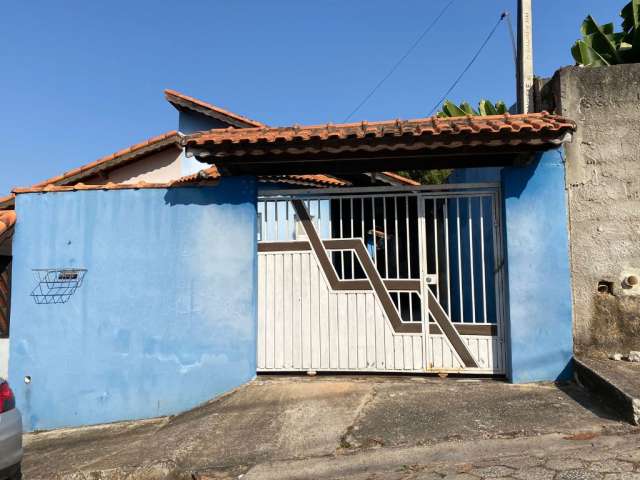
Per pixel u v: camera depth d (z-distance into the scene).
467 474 3.63
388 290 6.02
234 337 6.04
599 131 5.68
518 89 8.03
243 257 6.10
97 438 5.55
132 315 6.23
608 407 4.57
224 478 4.02
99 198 6.41
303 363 6.09
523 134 5.04
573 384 5.33
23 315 6.39
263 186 7.65
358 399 5.19
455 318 7.57
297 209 6.26
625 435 4.04
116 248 6.32
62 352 6.30
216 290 6.11
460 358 5.81
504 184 5.70
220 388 6.01
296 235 6.23
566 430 4.12
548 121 5.16
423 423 4.48
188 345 6.11
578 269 5.62
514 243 5.62
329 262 6.14
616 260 5.56
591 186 5.65
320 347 6.08
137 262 6.27
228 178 6.22
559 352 5.48
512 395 5.05
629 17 7.80
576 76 5.77
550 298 5.55
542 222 5.62
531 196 5.66
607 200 5.62
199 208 6.23
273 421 4.84
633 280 5.49
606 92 5.71
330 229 6.19
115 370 6.20
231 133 5.70
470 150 5.31
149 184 6.34
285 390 5.62
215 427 4.89
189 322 6.12
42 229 6.46
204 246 6.18
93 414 6.18
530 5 7.97
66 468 4.61
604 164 5.64
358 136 5.25
